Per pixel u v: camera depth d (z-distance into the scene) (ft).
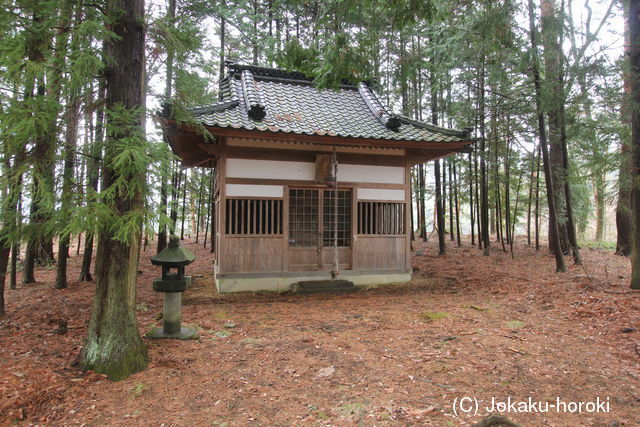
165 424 9.07
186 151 27.50
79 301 21.63
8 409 9.32
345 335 15.96
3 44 9.41
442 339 15.12
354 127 26.43
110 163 10.84
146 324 17.53
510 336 15.25
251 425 9.02
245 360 13.04
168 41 12.63
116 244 11.91
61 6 9.92
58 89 10.47
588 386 10.85
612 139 23.22
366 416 9.27
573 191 42.80
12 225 10.55
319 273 26.37
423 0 16.15
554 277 26.08
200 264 38.63
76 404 9.89
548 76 25.80
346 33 16.58
